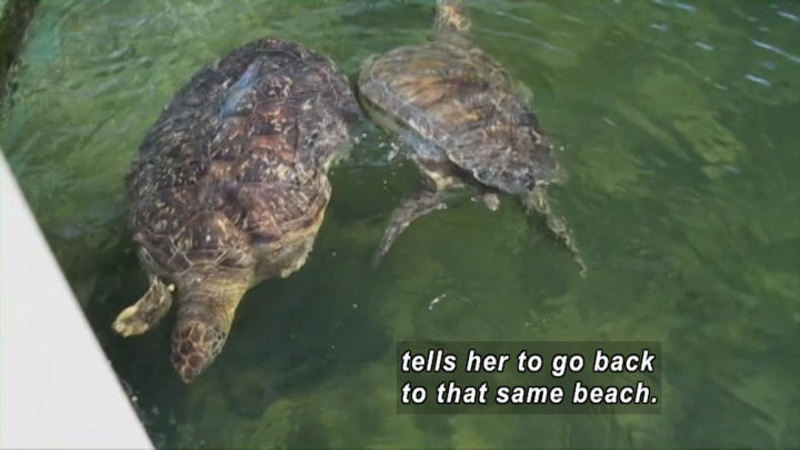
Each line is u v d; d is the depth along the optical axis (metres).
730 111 5.68
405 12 6.06
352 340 4.96
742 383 4.91
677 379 4.91
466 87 5.46
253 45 5.55
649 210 5.32
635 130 5.58
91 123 5.62
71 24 6.05
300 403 4.82
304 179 5.10
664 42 5.96
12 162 5.47
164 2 6.17
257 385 4.85
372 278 5.12
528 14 6.05
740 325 5.04
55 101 5.71
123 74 5.83
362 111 5.54
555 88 5.73
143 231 4.96
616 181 5.40
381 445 4.75
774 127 5.62
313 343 4.96
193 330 4.75
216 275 4.88
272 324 4.99
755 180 5.43
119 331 4.82
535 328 5.02
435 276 5.13
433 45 5.72
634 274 5.16
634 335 5.01
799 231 5.29
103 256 5.12
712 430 4.80
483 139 5.30
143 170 5.13
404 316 5.04
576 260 5.17
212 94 5.34
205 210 4.93
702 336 5.01
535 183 5.26
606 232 5.26
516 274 5.14
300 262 5.08
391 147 5.44
